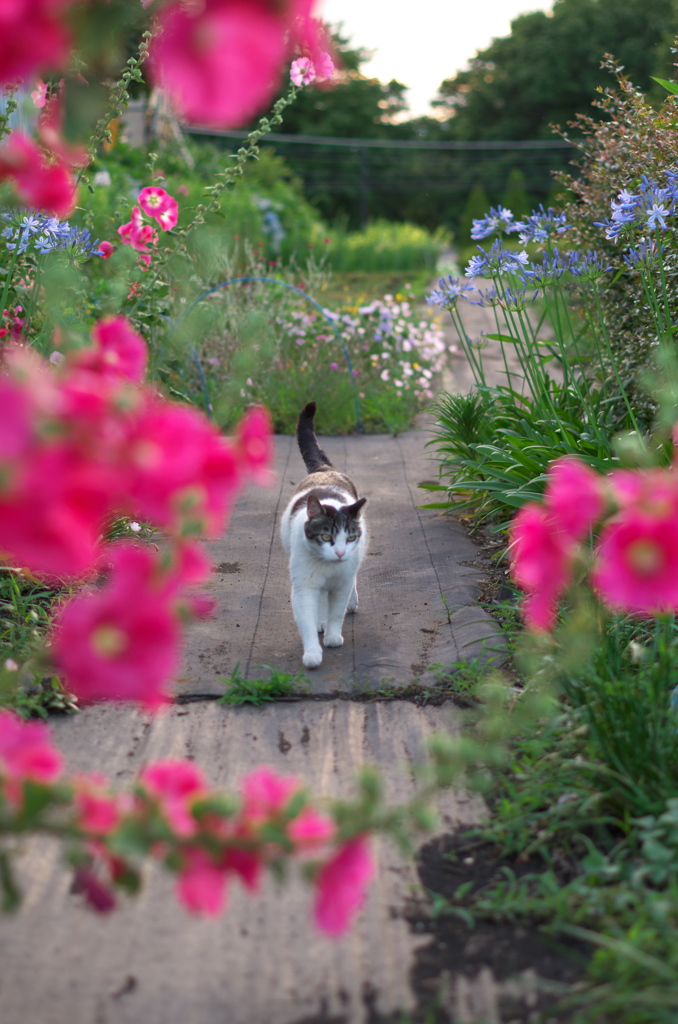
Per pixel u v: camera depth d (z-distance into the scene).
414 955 2.11
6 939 2.12
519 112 37.16
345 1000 1.98
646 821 2.29
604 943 1.94
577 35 34.75
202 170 15.26
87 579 4.06
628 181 4.91
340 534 3.66
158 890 2.31
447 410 5.76
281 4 1.28
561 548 1.83
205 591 4.30
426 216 38.78
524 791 2.65
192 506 1.50
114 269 5.87
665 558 1.54
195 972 2.05
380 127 39.50
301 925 2.21
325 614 4.07
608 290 5.55
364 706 3.29
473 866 2.44
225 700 3.27
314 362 8.38
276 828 1.53
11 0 1.24
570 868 2.38
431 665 3.53
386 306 10.01
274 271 10.70
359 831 1.56
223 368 7.57
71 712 3.16
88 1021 1.90
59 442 1.36
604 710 2.63
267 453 1.71
